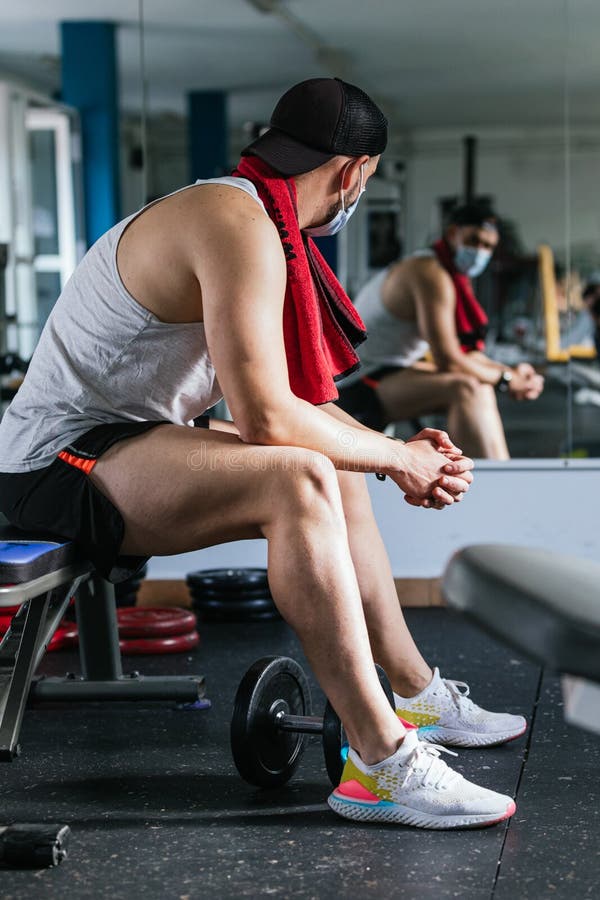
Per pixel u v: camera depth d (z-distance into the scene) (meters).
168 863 1.43
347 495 1.85
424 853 1.46
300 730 1.73
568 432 3.43
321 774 1.84
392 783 1.56
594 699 0.67
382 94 3.56
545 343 3.44
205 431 1.62
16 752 1.67
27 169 4.04
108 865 1.43
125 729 2.13
